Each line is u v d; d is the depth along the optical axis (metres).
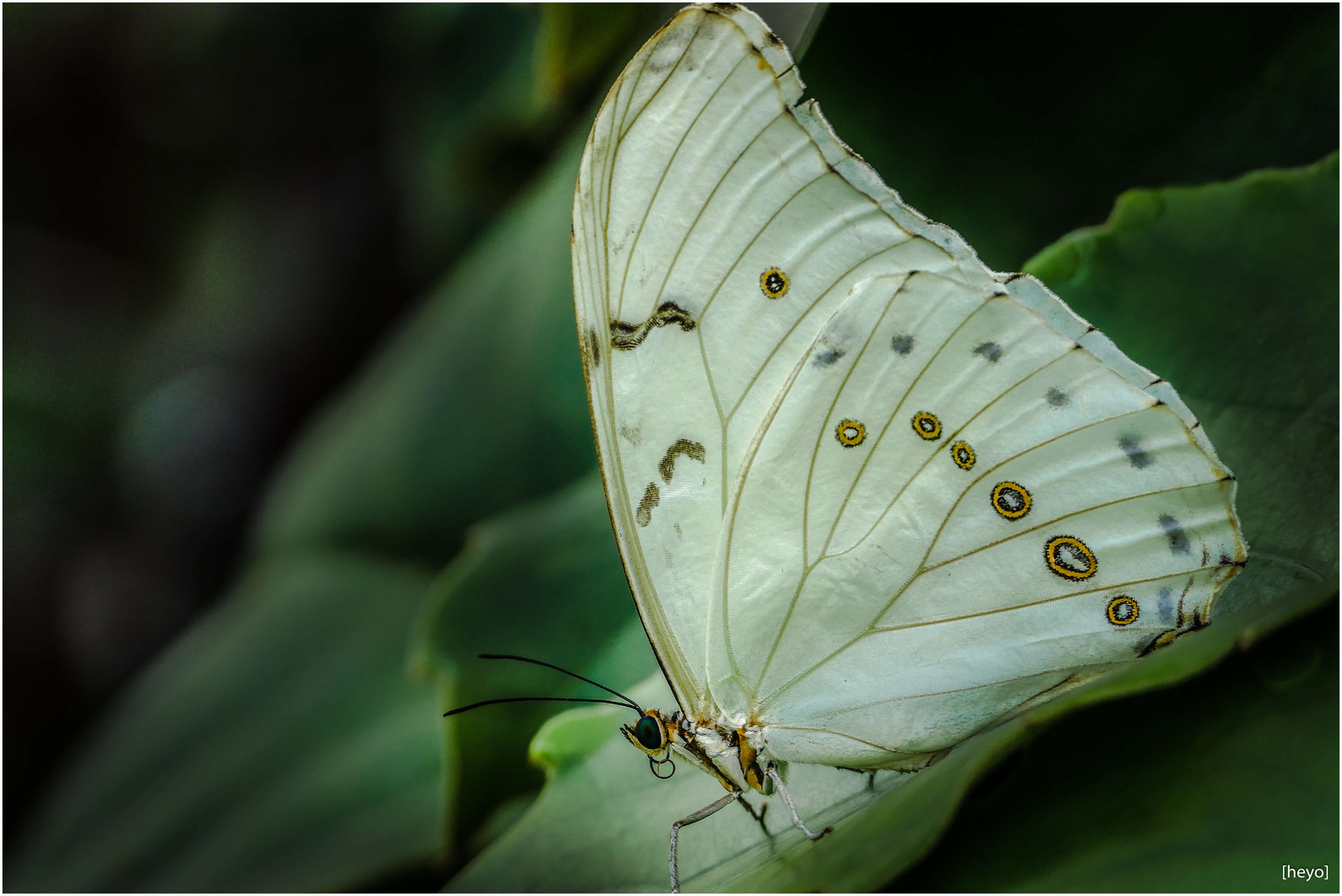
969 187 0.43
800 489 0.41
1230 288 0.41
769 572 0.42
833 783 0.42
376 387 0.59
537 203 0.52
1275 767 0.38
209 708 0.52
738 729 0.42
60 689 0.76
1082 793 0.38
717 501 0.42
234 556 0.78
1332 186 0.41
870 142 0.43
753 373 0.41
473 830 0.45
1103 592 0.41
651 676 0.44
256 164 0.75
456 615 0.46
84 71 0.77
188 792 0.50
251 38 0.70
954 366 0.41
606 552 0.46
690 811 0.42
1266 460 0.41
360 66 0.69
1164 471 0.41
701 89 0.41
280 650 0.53
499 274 0.53
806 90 0.43
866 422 0.41
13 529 0.78
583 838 0.42
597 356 0.41
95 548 0.79
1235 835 0.38
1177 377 0.41
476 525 0.51
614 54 0.48
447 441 0.52
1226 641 0.38
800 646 0.42
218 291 0.78
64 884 0.49
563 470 0.49
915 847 0.38
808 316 0.41
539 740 0.43
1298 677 0.38
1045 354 0.41
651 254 0.41
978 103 0.43
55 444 0.80
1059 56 0.43
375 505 0.54
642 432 0.41
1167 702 0.39
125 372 0.82
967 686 0.41
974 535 0.41
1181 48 0.42
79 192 0.80
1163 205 0.41
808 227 0.41
